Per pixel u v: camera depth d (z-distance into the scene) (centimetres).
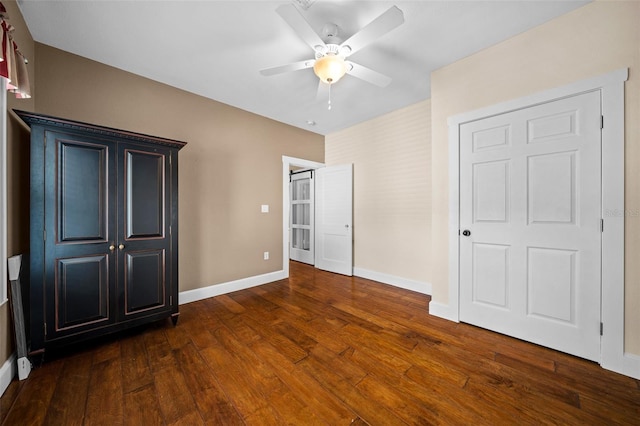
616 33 165
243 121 341
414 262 339
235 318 248
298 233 536
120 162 202
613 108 166
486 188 224
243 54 224
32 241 167
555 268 191
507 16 183
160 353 188
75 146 182
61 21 183
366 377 162
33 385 152
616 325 166
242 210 340
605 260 170
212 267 311
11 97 168
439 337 212
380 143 376
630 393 146
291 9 143
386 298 305
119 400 141
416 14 179
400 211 354
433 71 254
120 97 246
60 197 177
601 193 172
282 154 390
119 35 199
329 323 238
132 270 208
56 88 213
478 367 171
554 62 188
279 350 192
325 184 451
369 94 304
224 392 148
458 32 200
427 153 325
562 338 188
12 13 162
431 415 132
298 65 193
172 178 230
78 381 156
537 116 197
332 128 424
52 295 174
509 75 208
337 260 432
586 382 156
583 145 179
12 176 168
